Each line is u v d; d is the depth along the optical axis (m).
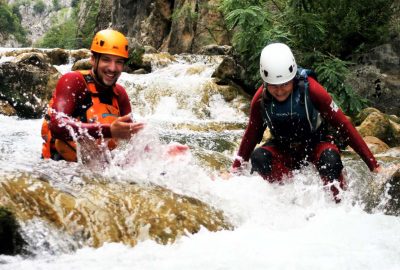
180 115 8.90
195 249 2.33
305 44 8.39
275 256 2.25
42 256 2.15
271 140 3.54
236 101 9.09
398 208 3.18
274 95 3.25
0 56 11.93
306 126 3.29
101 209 2.42
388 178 3.32
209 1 17.22
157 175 3.16
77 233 2.29
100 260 2.13
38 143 5.62
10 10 82.62
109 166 3.19
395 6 8.41
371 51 8.20
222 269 2.07
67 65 12.17
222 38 16.81
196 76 10.94
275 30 8.03
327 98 3.25
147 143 3.26
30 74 8.27
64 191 2.46
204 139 6.59
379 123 6.44
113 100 3.34
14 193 2.30
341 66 7.46
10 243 2.16
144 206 2.55
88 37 32.28
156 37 19.98
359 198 3.35
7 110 7.95
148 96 9.23
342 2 8.55
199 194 2.96
